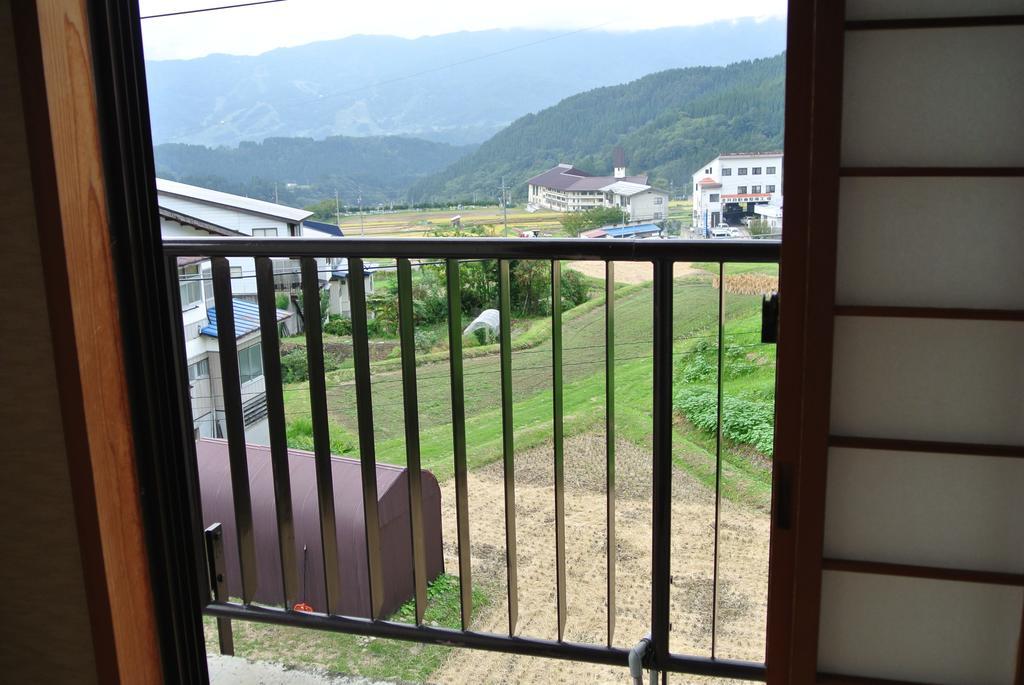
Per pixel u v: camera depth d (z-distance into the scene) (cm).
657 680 164
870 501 125
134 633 158
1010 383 117
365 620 180
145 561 161
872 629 129
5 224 139
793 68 112
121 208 149
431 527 266
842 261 119
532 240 149
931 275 117
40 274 140
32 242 139
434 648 223
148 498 160
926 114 112
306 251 162
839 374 122
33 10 130
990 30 108
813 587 126
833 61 109
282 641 223
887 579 126
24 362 144
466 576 173
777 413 122
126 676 157
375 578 179
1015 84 109
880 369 121
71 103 138
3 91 134
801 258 116
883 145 115
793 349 119
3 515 153
